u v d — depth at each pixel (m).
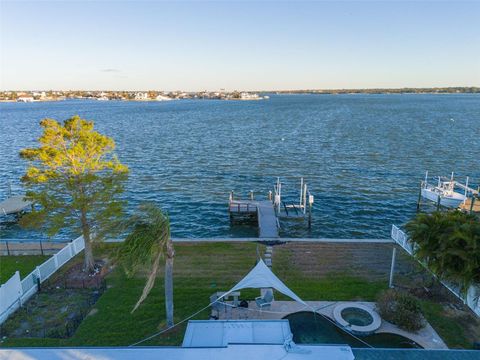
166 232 14.77
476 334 15.86
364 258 23.14
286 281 20.34
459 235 15.76
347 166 56.22
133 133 94.12
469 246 15.50
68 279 20.92
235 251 24.33
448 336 15.73
